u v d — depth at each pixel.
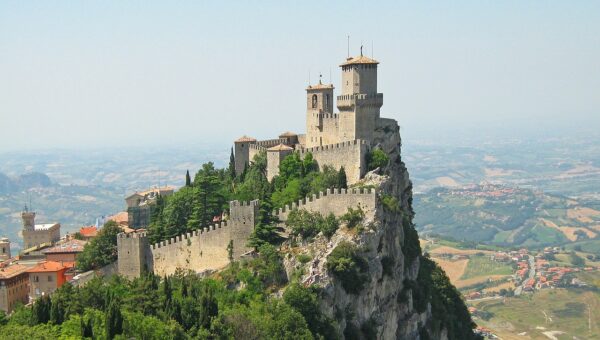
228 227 167.12
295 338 134.88
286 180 187.75
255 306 144.50
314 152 189.75
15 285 180.25
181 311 133.38
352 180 181.88
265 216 165.25
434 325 186.00
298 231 162.62
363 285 154.38
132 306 134.88
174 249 175.62
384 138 193.38
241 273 156.00
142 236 179.75
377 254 159.12
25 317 138.12
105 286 148.50
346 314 152.75
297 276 152.50
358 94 190.38
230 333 130.50
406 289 174.12
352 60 192.38
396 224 170.12
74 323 125.44
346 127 192.62
